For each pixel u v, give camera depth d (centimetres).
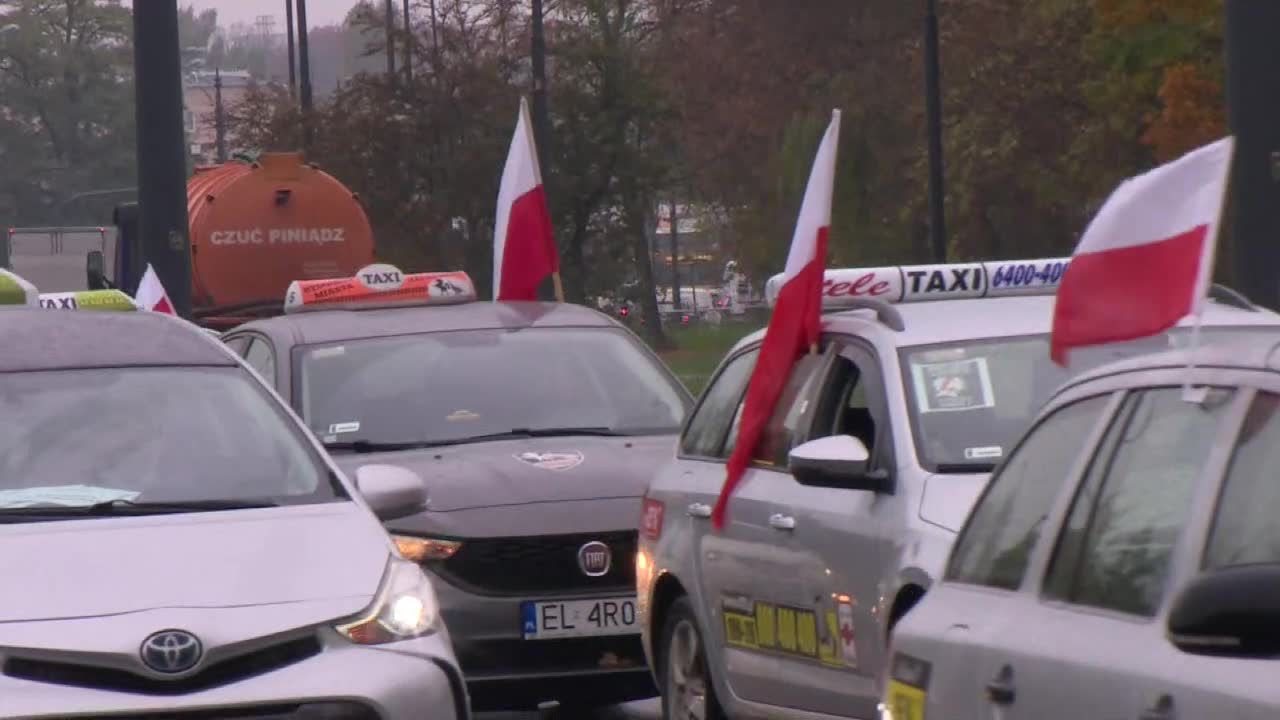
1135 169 8056
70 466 1565
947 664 1062
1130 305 1162
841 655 1611
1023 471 1104
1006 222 9356
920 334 1719
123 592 1388
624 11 12800
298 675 1370
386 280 2752
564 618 2112
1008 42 9050
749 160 12181
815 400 1783
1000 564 1081
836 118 1859
